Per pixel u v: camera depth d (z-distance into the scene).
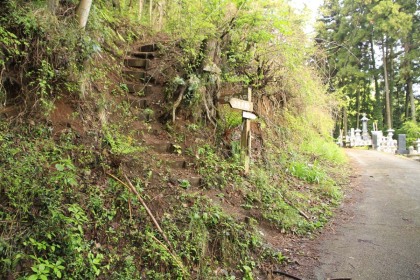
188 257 3.77
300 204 6.43
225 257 4.15
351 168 11.20
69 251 2.91
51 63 4.26
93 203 3.50
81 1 4.78
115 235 3.49
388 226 5.71
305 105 10.70
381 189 8.27
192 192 4.78
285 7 7.14
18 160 3.28
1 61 3.66
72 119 4.42
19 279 2.51
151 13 9.80
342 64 25.59
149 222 3.81
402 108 31.73
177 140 5.88
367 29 25.06
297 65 8.59
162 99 6.38
